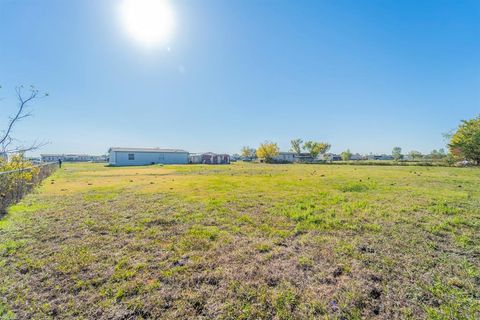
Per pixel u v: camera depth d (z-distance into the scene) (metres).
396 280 2.70
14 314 2.14
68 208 6.06
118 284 2.62
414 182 11.09
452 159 31.27
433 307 2.24
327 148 65.94
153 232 4.26
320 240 3.87
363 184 10.30
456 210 5.58
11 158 8.39
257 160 61.59
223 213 5.53
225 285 2.61
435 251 3.45
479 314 2.14
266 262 3.13
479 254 3.35
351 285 2.60
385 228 4.41
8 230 4.34
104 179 13.70
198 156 49.53
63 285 2.59
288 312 2.19
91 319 2.10
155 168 26.73
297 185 10.29
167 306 2.28
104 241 3.84
